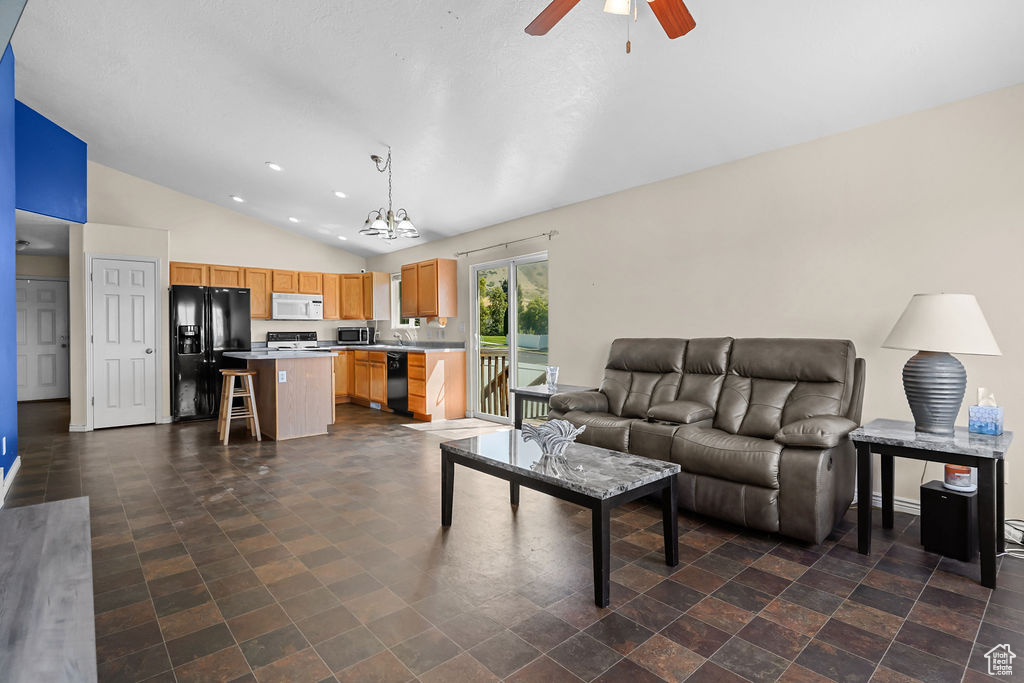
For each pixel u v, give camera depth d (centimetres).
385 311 783
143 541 258
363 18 292
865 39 244
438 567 231
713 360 352
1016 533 256
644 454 318
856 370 295
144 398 587
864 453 245
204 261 682
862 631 181
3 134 318
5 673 80
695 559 241
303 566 231
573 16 262
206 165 557
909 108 285
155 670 160
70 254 548
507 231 562
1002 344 264
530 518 293
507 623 186
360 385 746
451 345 667
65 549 126
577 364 482
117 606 197
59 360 775
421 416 616
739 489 273
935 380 243
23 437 512
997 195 263
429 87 347
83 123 492
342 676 157
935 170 282
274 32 318
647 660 165
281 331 762
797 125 316
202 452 448
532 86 327
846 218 314
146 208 635
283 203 645
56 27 347
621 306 442
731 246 368
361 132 428
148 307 591
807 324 332
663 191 409
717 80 288
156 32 340
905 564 235
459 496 333
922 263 287
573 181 441
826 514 253
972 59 244
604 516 197
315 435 521
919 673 158
